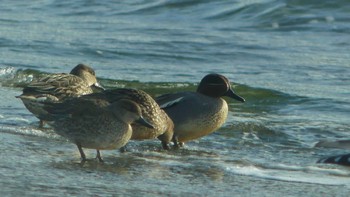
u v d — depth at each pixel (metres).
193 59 23.12
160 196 9.87
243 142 13.93
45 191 9.73
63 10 33.06
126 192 9.95
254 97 18.20
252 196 10.09
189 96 13.77
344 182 10.94
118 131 11.62
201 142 13.90
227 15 30.33
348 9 29.73
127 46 24.42
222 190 10.33
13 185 9.90
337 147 12.37
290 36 27.31
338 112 16.83
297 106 17.48
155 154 12.68
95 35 26.52
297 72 21.25
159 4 32.28
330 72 21.22
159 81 19.72
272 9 29.83
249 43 25.59
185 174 11.15
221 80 13.98
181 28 28.50
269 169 11.70
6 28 27.61
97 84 17.19
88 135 11.59
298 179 11.06
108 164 11.60
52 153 12.03
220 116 13.77
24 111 15.45
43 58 22.34
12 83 19.12
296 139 14.27
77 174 10.77
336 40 26.61
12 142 12.59
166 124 13.09
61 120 11.75
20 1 35.38
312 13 29.50
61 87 14.46
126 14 31.98
